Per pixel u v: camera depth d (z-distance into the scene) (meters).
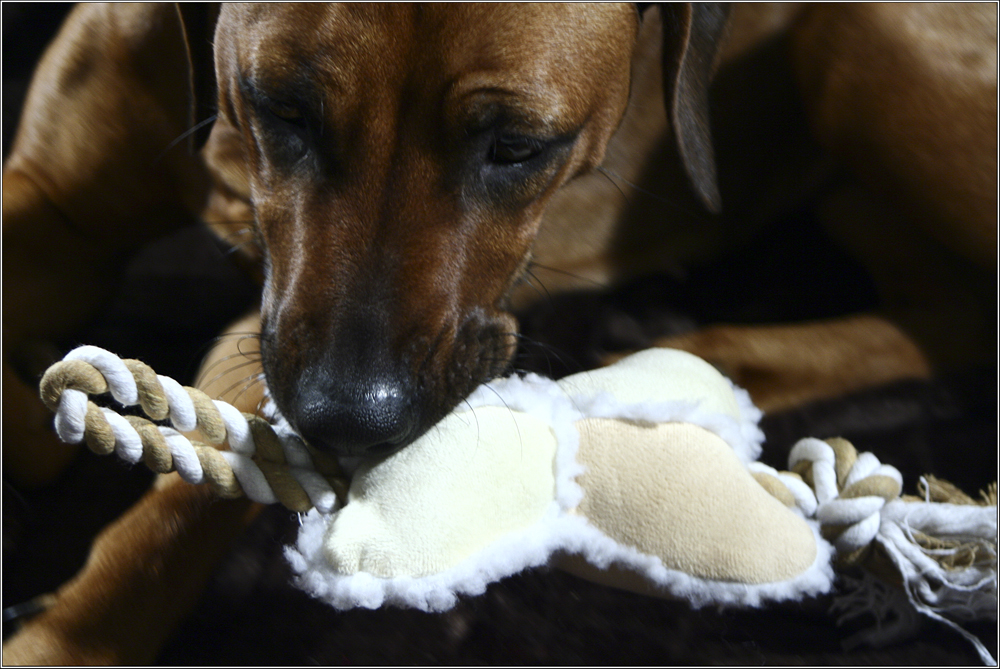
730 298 1.02
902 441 0.91
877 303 1.02
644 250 1.02
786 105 0.99
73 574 0.80
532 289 0.97
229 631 0.76
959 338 0.95
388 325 0.70
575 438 0.66
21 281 0.88
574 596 0.79
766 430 0.90
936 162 0.91
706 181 0.86
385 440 0.67
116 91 0.89
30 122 0.91
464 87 0.71
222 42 0.78
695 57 0.83
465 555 0.63
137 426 0.62
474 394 0.67
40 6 1.31
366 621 0.77
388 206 0.72
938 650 0.78
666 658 0.77
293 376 0.70
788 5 0.95
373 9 0.70
